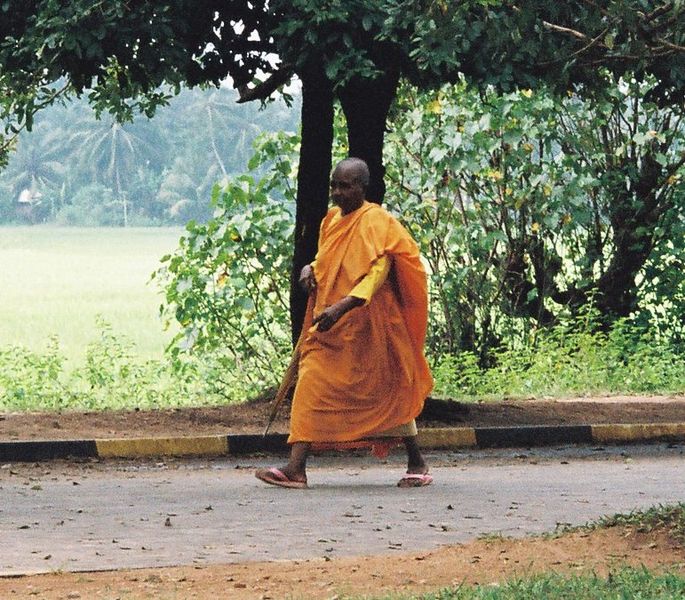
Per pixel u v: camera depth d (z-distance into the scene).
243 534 14.76
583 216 33.69
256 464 21.38
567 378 31.56
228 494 17.77
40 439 21.50
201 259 31.95
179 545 14.08
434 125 33.25
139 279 93.25
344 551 13.82
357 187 18.23
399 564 12.92
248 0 23.77
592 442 24.14
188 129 194.88
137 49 21.62
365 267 18.00
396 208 34.22
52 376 30.44
